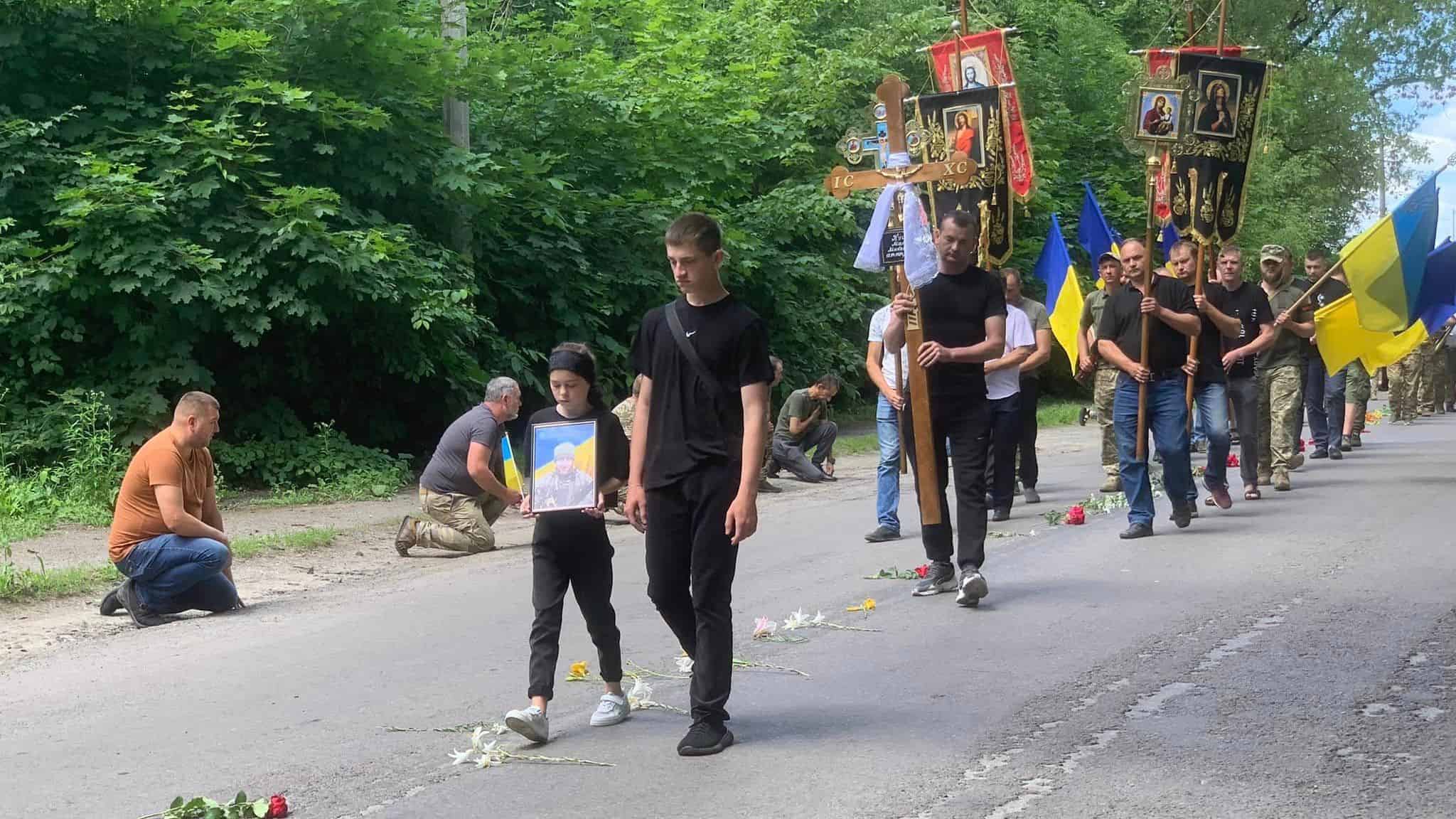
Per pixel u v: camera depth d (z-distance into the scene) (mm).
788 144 22062
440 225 15914
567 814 4355
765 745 5020
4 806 4652
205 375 13594
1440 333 21906
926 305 7453
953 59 11766
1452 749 4688
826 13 28078
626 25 20906
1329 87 35688
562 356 5277
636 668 6371
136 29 14172
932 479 7594
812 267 21578
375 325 14883
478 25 19750
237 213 13773
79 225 12859
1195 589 7609
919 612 7328
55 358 13227
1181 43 35594
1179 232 11758
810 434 14859
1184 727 5043
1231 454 15227
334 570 9812
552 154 17594
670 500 5008
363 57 15086
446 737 5336
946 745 4926
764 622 6828
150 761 5133
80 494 12281
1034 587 7910
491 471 10375
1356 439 16156
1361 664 5844
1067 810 4207
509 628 7457
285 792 4703
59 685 6441
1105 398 12492
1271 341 11211
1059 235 14781
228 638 7438
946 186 10180
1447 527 9453
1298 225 32188
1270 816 4105
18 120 13273
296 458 14258
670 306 5070
